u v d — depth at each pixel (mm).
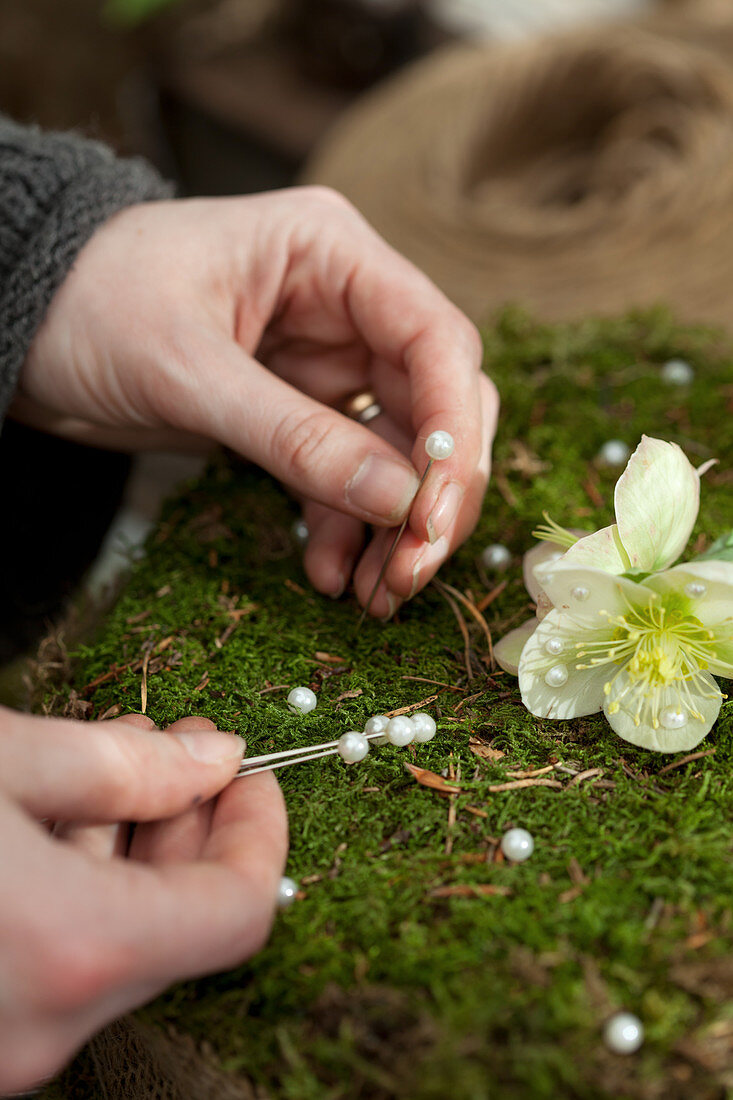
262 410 422
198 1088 358
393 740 392
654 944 356
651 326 503
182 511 463
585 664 395
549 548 413
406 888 370
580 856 374
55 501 533
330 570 435
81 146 460
